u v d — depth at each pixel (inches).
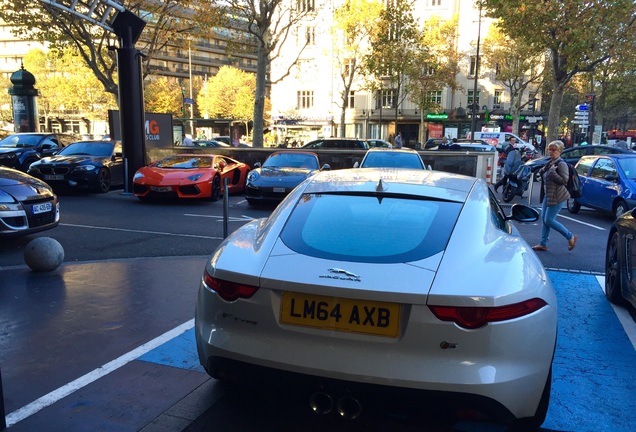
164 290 204.1
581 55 706.2
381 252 98.7
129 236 315.9
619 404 125.3
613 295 201.3
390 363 86.7
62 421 112.3
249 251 106.3
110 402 120.8
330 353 89.6
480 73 1899.6
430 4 1861.5
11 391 124.1
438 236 103.7
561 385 134.4
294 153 505.0
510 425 91.5
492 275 93.4
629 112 2239.2
